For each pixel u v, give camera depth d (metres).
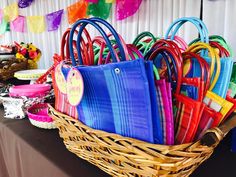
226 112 0.43
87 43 0.51
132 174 0.42
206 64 0.43
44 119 0.72
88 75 0.44
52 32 3.07
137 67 0.36
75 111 0.52
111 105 0.43
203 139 0.39
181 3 1.70
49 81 1.01
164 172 0.37
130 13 1.91
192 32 1.56
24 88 0.88
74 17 2.30
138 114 0.39
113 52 0.43
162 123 0.39
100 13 2.15
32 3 3.24
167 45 0.47
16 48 1.62
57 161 0.55
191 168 0.41
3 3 3.52
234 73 0.55
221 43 0.59
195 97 0.43
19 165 0.71
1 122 0.81
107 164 0.46
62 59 0.57
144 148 0.38
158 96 0.38
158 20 1.90
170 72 0.44
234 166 0.51
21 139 0.67
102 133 0.44
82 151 0.52
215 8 1.49
